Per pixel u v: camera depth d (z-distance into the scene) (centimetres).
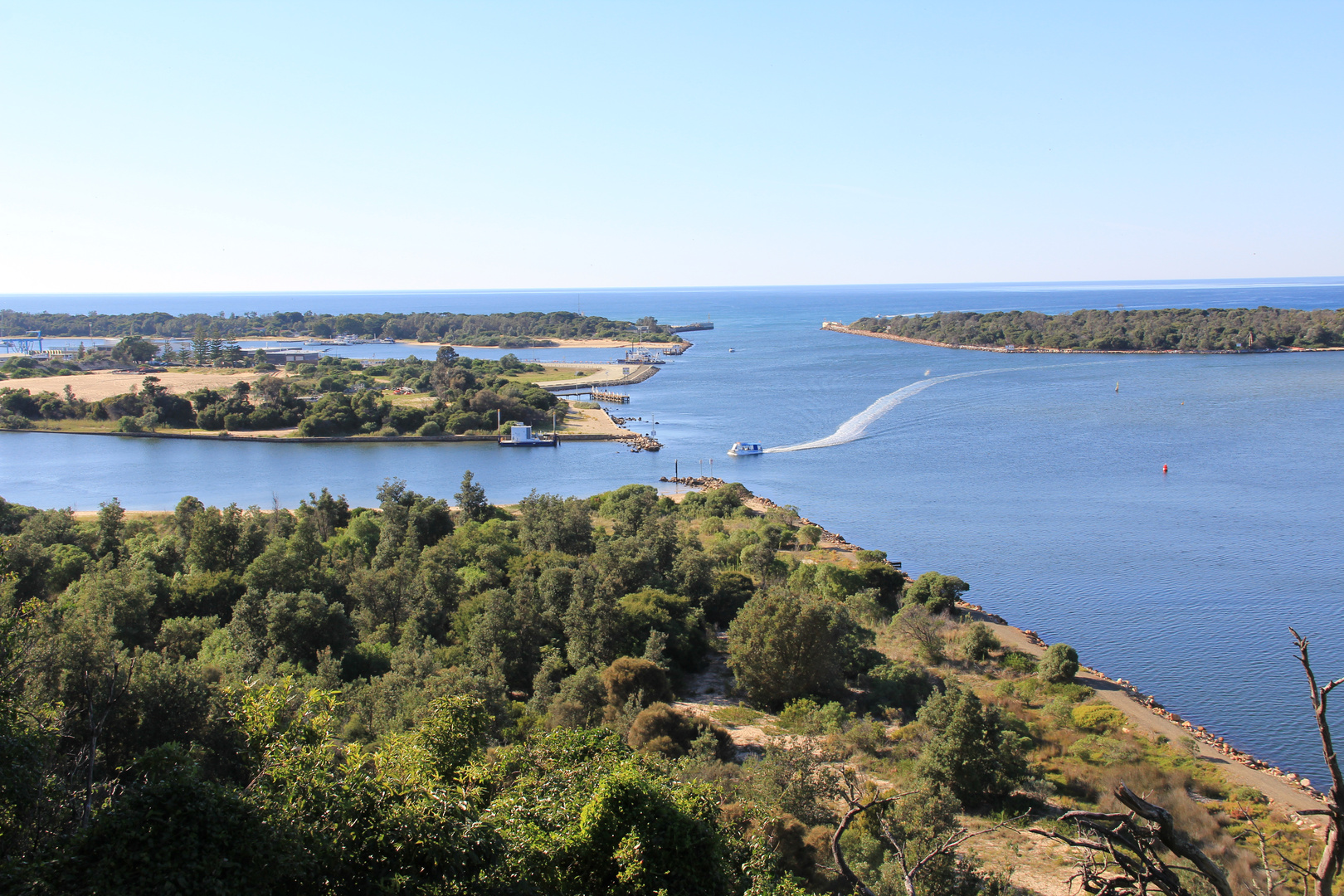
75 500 15950
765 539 11319
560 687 6575
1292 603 9581
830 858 3803
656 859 2770
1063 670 7244
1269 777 5709
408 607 7969
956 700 5406
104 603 6531
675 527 10825
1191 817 4759
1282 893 3706
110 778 3859
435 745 3416
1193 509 13788
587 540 10119
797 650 6581
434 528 11238
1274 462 16900
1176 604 9669
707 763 4884
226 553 8812
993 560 11544
